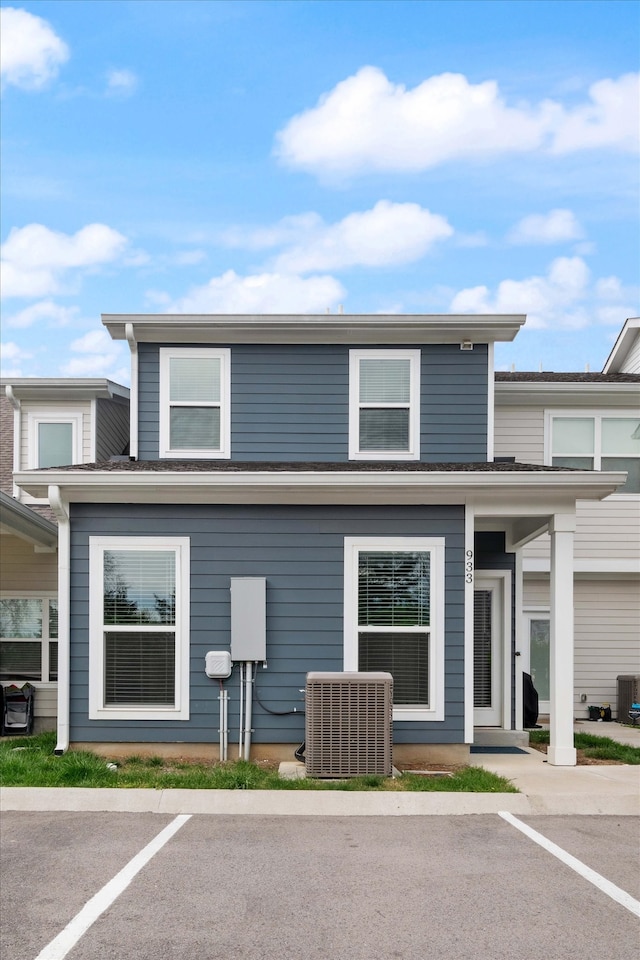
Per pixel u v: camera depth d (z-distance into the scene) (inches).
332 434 446.0
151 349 450.9
